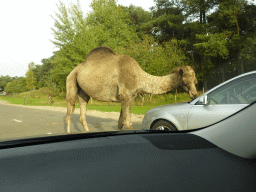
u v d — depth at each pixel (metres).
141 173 0.71
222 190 0.71
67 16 25.00
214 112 3.67
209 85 28.33
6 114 14.91
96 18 31.39
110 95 6.04
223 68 27.84
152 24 39.62
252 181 0.78
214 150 0.92
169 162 0.79
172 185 0.68
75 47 25.64
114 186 0.64
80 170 0.68
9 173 0.62
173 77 5.91
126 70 5.75
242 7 27.55
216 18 29.27
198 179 0.73
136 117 11.46
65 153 0.77
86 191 0.60
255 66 26.19
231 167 0.82
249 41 25.92
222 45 25.66
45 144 0.84
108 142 0.92
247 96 3.64
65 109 19.73
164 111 4.32
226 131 0.97
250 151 0.88
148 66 22.41
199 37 27.64
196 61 31.52
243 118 0.94
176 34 37.69
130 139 0.98
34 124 9.67
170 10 40.00
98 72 6.01
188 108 4.00
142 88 5.91
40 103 35.41
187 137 1.03
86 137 0.98
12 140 0.84
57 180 0.62
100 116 12.66
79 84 6.42
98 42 27.62
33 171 0.64
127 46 27.14
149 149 0.88
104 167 0.72
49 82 37.47
